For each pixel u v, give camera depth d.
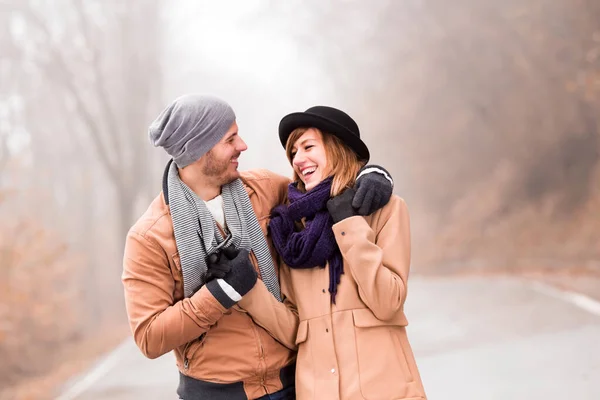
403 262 3.09
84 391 9.02
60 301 16.17
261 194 3.36
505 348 8.25
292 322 3.19
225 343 3.13
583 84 22.25
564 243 21.27
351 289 3.08
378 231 3.17
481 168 29.17
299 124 3.23
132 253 3.10
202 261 3.06
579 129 24.31
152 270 3.08
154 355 3.02
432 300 14.43
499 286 16.08
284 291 3.29
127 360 11.48
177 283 3.15
